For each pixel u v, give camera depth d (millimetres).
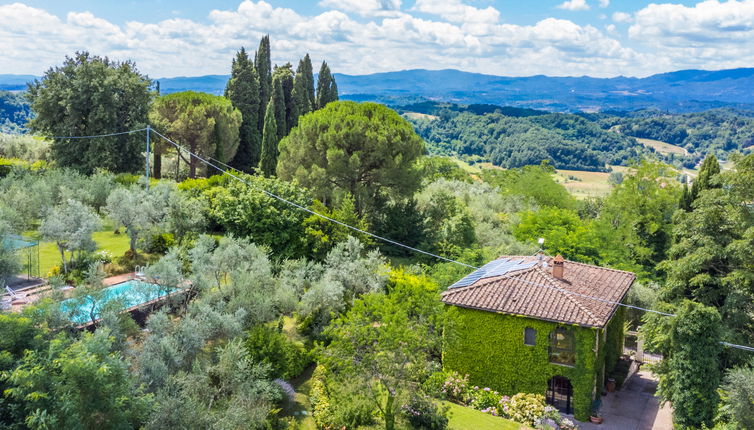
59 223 29891
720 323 25344
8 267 27250
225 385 21516
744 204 28750
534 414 26859
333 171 48688
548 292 29656
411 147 50594
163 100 64562
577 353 27875
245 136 77688
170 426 18016
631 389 32812
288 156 52094
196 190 44156
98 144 50469
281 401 24688
